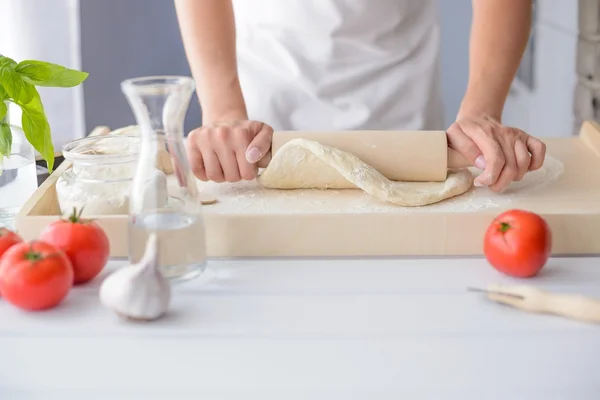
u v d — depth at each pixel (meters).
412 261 0.96
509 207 1.07
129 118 2.38
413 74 1.53
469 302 0.85
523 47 1.34
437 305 0.84
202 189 1.16
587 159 1.26
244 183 1.18
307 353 0.77
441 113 1.63
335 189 1.15
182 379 0.78
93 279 0.91
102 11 2.26
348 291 0.88
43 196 1.04
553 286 0.88
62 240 0.87
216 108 1.25
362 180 1.08
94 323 0.81
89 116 2.36
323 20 1.49
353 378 0.78
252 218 0.96
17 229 0.97
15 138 1.05
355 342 0.77
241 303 0.85
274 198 1.11
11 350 0.78
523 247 0.87
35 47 2.16
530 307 0.81
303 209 1.07
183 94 0.82
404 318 0.81
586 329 0.78
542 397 0.78
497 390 0.78
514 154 1.11
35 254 0.82
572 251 0.97
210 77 1.28
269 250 0.97
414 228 0.96
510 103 2.76
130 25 2.29
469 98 1.28
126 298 0.79
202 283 0.90
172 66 2.36
